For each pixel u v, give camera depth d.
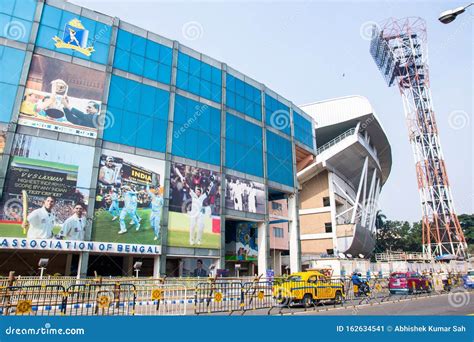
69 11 27.47
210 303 15.82
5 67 23.95
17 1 25.39
